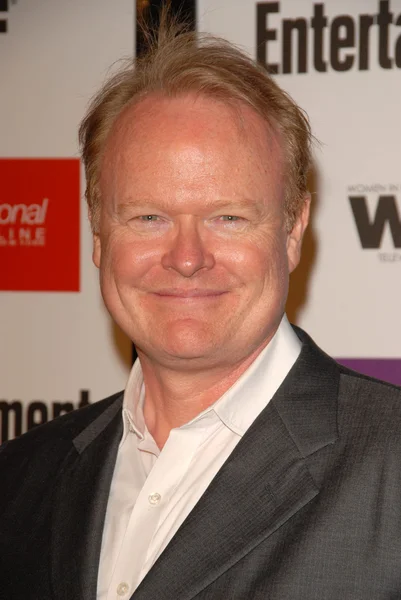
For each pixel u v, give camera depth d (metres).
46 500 2.05
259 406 1.89
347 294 3.46
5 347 3.77
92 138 2.01
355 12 3.46
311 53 3.48
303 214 2.03
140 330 1.87
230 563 1.67
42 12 3.72
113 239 1.87
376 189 3.45
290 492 1.73
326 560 1.64
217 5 3.52
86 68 3.69
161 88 1.86
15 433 3.75
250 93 1.85
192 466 1.88
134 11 3.63
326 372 1.94
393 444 1.74
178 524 1.80
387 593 1.60
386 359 3.44
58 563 1.89
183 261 1.76
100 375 3.70
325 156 3.47
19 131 3.75
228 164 1.78
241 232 1.82
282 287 1.89
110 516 1.92
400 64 3.43
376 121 3.45
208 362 1.86
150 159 1.79
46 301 3.74
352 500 1.68
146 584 1.71
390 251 3.44
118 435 2.06
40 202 3.74
